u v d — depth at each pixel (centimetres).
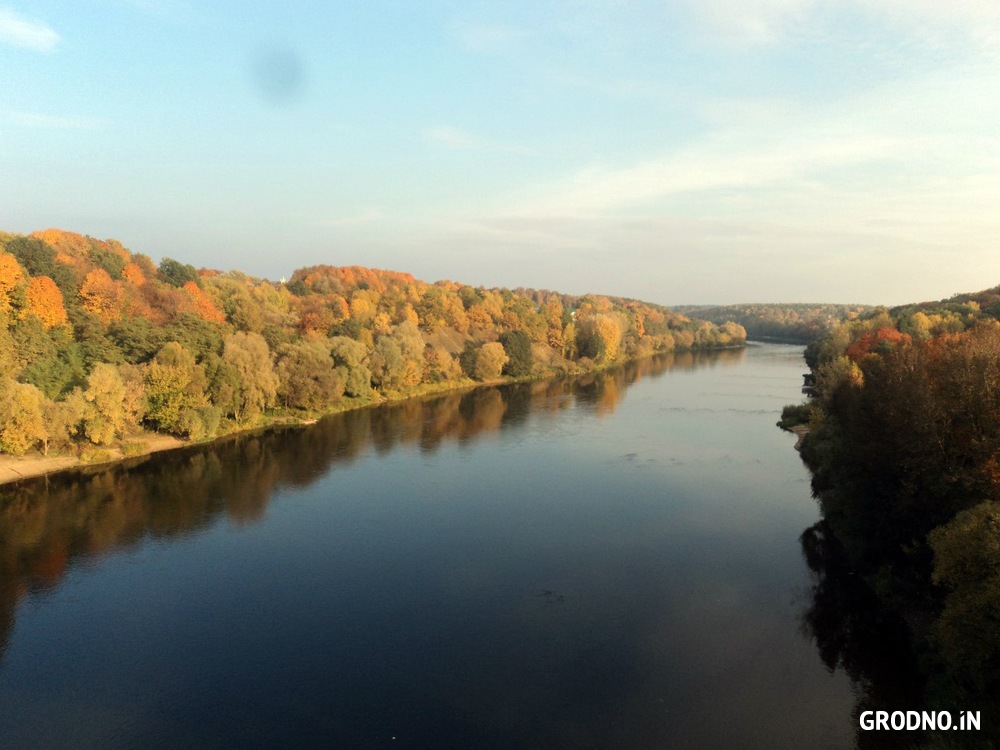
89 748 2531
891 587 3594
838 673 2966
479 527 4853
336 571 4106
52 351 7050
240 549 4453
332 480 6069
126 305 9331
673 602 3662
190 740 2573
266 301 14825
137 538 4634
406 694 2856
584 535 4675
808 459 6581
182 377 7231
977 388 3519
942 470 3444
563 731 2598
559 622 3459
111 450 6644
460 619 3500
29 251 8412
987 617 2344
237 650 3212
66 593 3803
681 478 6088
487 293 19950
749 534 4662
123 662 3109
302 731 2620
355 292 17050
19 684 2941
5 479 5753
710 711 2709
